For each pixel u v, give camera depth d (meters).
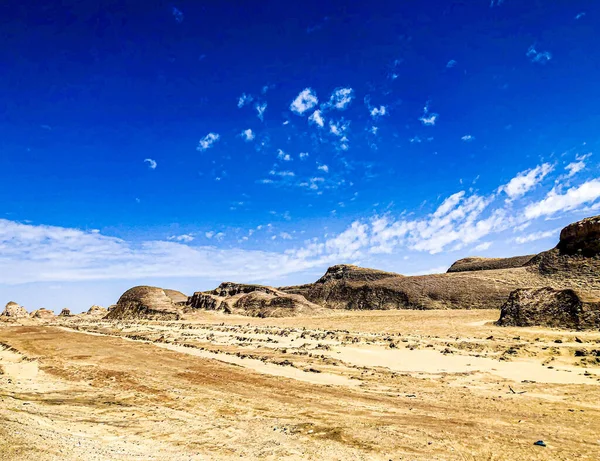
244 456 13.09
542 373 27.09
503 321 55.22
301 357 35.81
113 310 117.44
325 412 18.89
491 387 23.97
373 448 13.76
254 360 35.06
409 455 13.03
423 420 17.27
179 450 13.59
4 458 10.80
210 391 23.86
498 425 16.38
